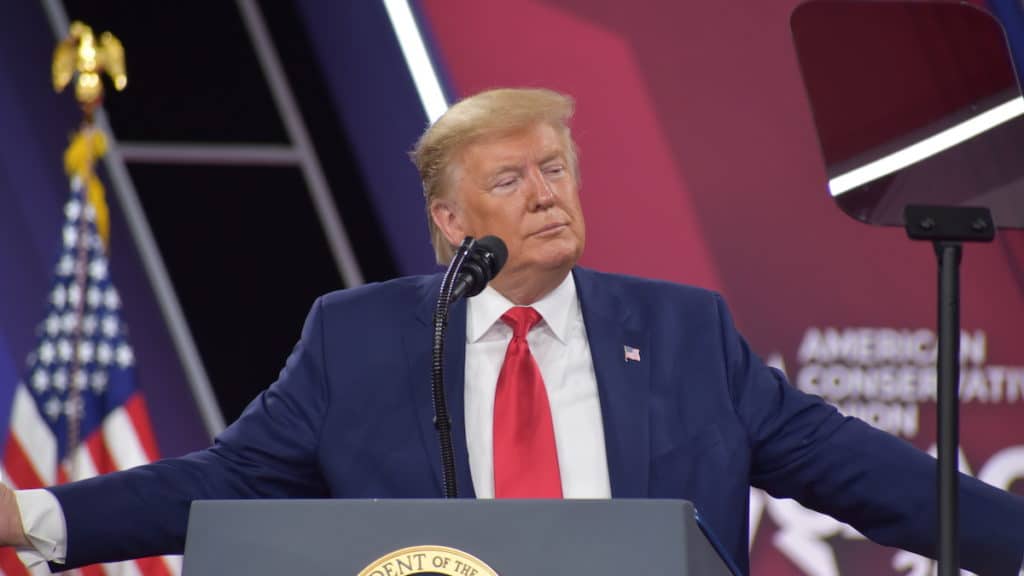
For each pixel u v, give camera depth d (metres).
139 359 15.16
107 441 14.52
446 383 7.27
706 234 15.84
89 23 15.41
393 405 7.23
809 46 6.71
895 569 15.43
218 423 15.23
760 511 15.39
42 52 15.23
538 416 7.12
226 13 15.73
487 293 7.49
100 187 14.97
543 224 7.21
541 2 15.91
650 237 15.77
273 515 4.65
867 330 15.86
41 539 6.54
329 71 15.75
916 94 6.63
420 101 15.62
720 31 16.17
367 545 4.55
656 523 4.43
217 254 15.45
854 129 6.63
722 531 6.89
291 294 15.48
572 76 15.87
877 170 6.57
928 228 5.64
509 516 4.52
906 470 6.95
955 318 5.60
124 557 6.79
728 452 7.08
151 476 6.90
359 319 7.57
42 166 15.06
